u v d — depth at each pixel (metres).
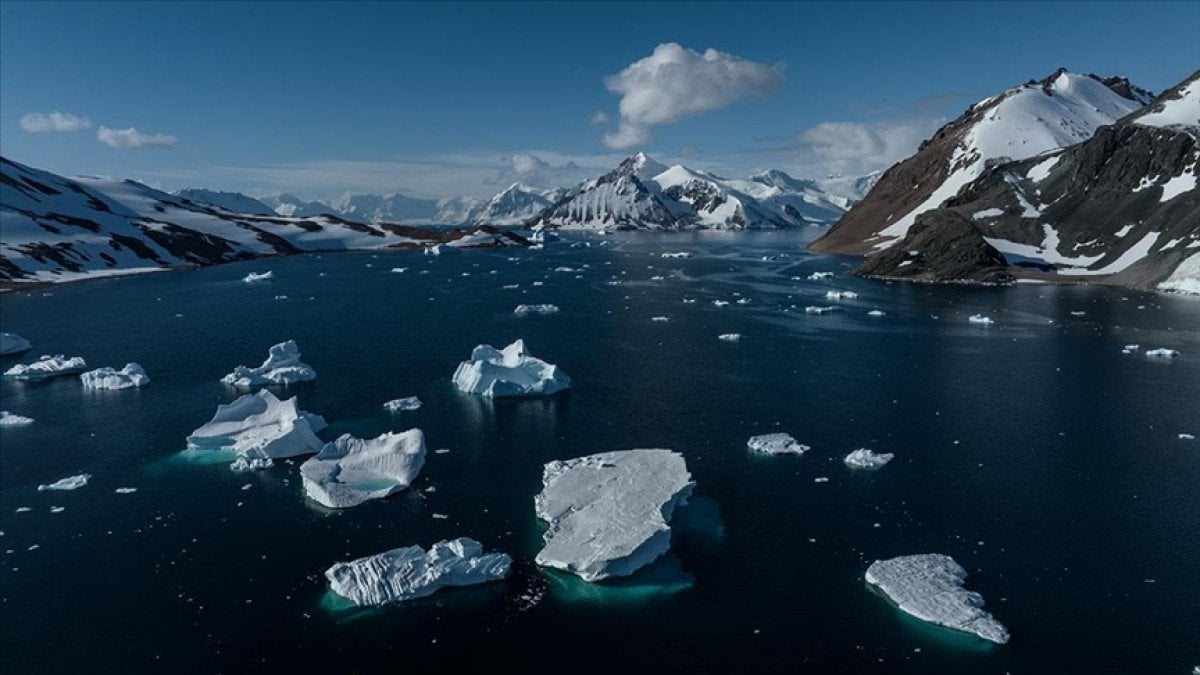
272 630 39.78
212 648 38.44
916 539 47.12
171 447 65.44
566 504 51.06
